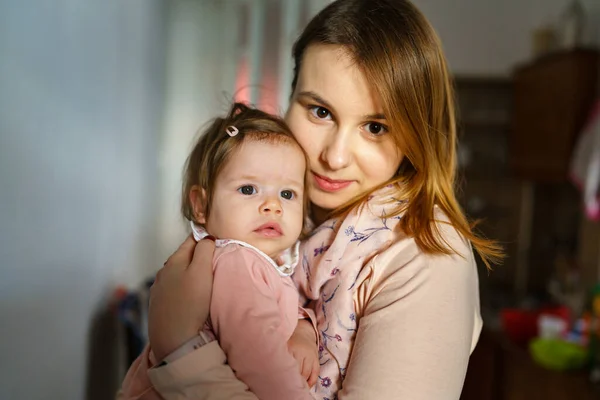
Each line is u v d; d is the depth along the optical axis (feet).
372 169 2.64
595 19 9.45
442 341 2.29
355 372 2.29
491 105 11.12
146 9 7.66
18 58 3.44
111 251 5.86
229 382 2.16
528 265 11.07
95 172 5.23
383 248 2.60
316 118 2.69
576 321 7.75
